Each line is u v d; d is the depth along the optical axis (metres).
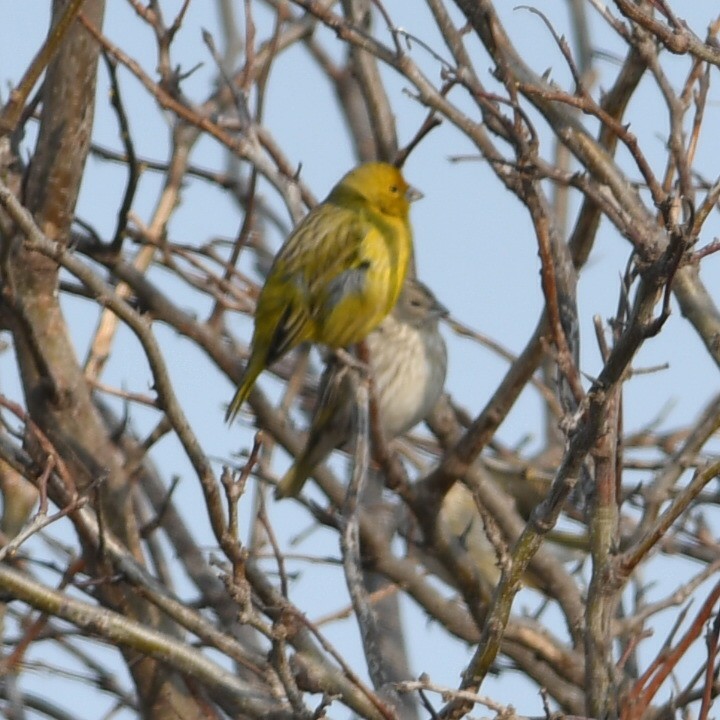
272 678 8.76
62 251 8.70
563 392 8.81
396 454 12.19
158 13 11.90
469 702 7.48
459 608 12.34
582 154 10.84
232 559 7.87
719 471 7.92
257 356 12.62
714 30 10.20
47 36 8.99
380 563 11.91
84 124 11.14
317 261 13.12
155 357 8.55
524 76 11.09
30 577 9.03
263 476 11.95
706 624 8.09
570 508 13.63
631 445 13.68
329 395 12.45
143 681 10.66
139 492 12.21
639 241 8.80
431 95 10.73
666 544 12.10
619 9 8.91
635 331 7.32
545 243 8.77
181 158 12.74
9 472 11.83
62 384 11.11
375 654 8.49
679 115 10.12
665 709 8.70
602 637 7.96
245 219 12.72
